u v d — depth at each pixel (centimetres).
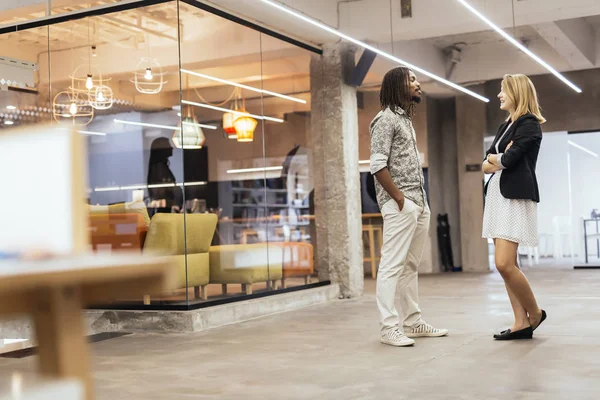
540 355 393
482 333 486
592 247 1235
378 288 464
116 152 625
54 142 90
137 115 618
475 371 357
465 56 1256
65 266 86
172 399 323
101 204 623
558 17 795
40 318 99
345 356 419
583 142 1245
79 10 650
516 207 444
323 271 813
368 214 1244
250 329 564
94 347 501
